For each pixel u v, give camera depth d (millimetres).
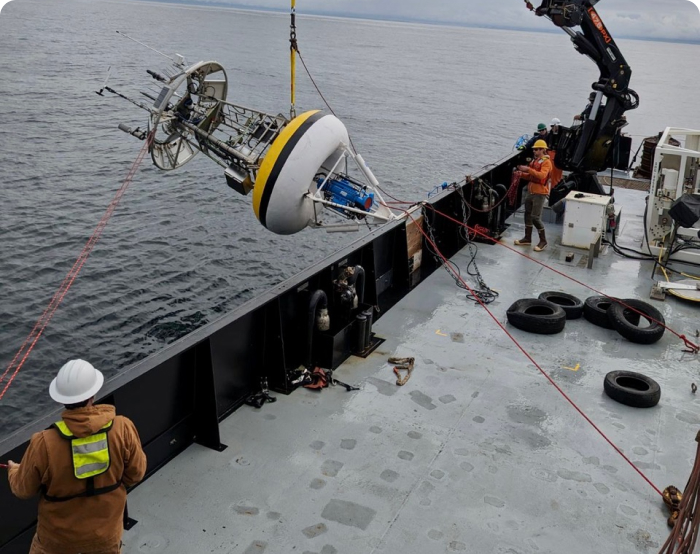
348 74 87688
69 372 2740
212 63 7957
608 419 5277
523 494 4348
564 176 11414
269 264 18625
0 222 20453
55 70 61156
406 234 7637
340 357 5980
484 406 5398
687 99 77375
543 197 8961
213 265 18266
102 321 14766
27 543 3693
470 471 4559
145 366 4301
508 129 48000
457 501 4250
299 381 5547
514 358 6227
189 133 8258
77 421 2732
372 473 4496
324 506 4152
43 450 2711
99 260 18031
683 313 7312
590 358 6293
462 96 70125
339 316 6176
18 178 25844
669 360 6301
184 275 17500
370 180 6684
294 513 4082
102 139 34062
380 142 39469
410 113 53781
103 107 43906
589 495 4371
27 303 15266
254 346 5391
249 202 24250
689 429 5180
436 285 7961
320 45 165125
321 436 4906
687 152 8203
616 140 10875
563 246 9375
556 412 5348
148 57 82062
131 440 2895
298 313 5805
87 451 2746
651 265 8703
